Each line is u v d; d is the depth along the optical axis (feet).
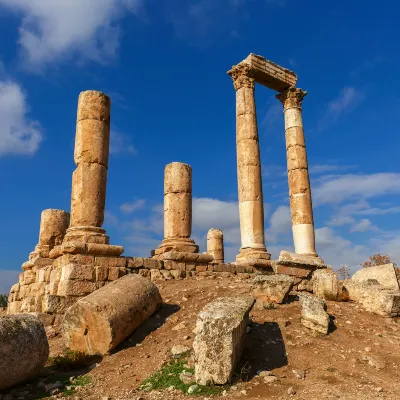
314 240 66.69
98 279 39.73
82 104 45.32
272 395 20.10
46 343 24.23
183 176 53.98
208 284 42.37
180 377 22.27
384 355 26.50
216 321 22.15
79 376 24.39
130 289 31.89
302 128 72.23
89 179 43.19
